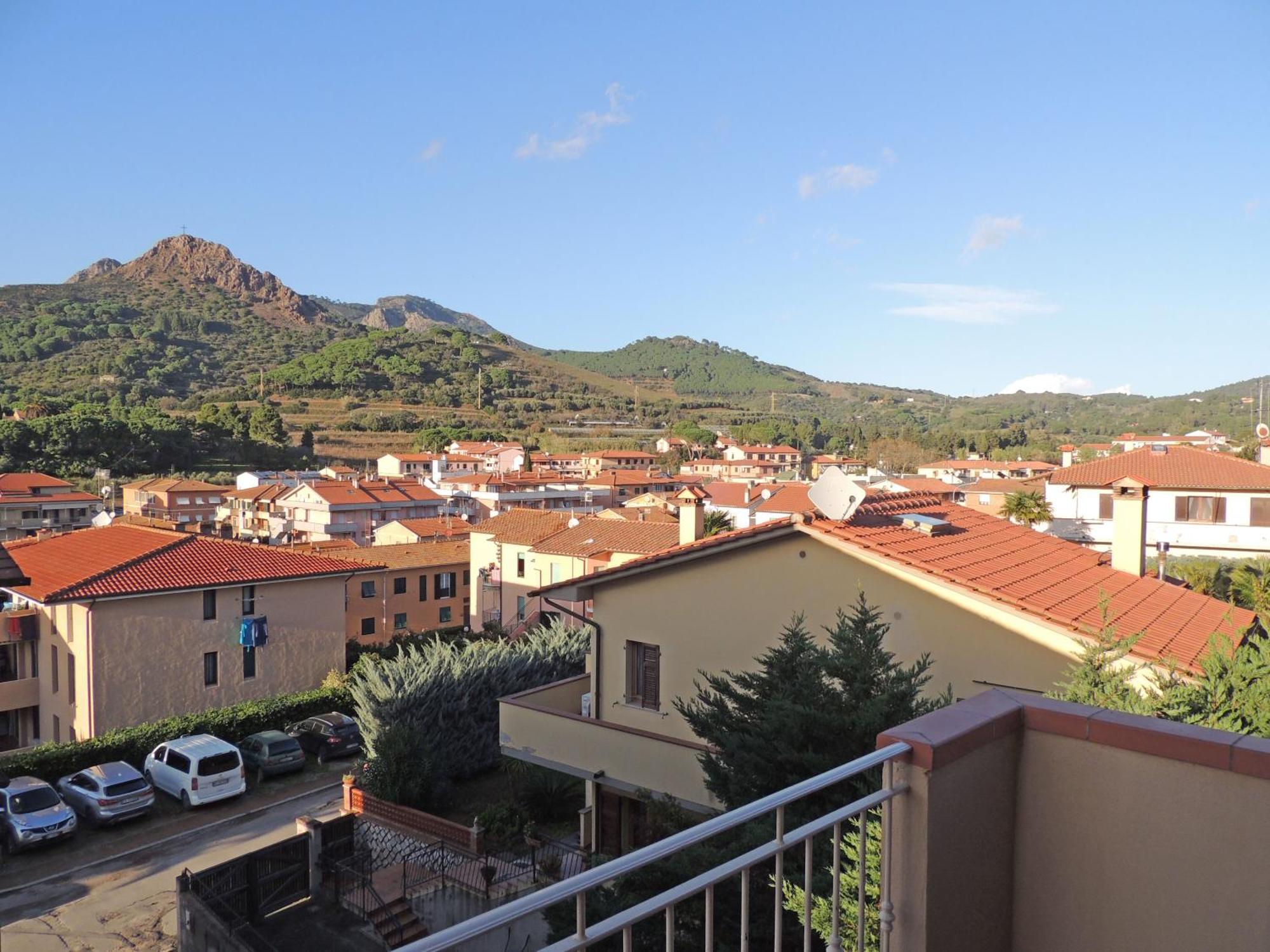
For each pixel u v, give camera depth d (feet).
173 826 68.69
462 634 139.54
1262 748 10.36
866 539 40.73
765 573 43.21
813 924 16.89
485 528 148.46
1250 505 119.03
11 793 64.90
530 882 53.52
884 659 28.45
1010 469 360.48
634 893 26.91
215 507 287.48
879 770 24.35
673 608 46.55
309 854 53.47
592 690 50.42
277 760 79.00
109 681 84.28
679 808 37.22
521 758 48.55
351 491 250.57
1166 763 11.07
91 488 296.92
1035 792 12.23
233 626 93.81
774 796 9.16
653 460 486.79
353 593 141.08
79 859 62.69
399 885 54.08
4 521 242.37
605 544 129.08
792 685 29.35
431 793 69.67
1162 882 11.10
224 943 44.47
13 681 91.15
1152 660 33.53
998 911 12.07
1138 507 53.57
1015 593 38.09
